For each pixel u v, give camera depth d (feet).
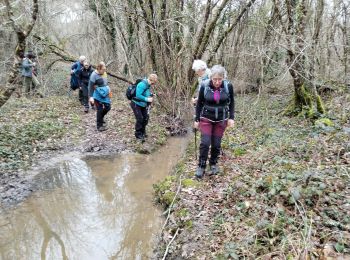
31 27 19.72
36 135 27.07
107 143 27.40
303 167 16.16
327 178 14.43
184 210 15.47
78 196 18.88
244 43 45.70
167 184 18.76
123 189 19.81
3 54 45.39
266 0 42.63
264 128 25.84
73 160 24.07
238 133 26.35
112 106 39.17
